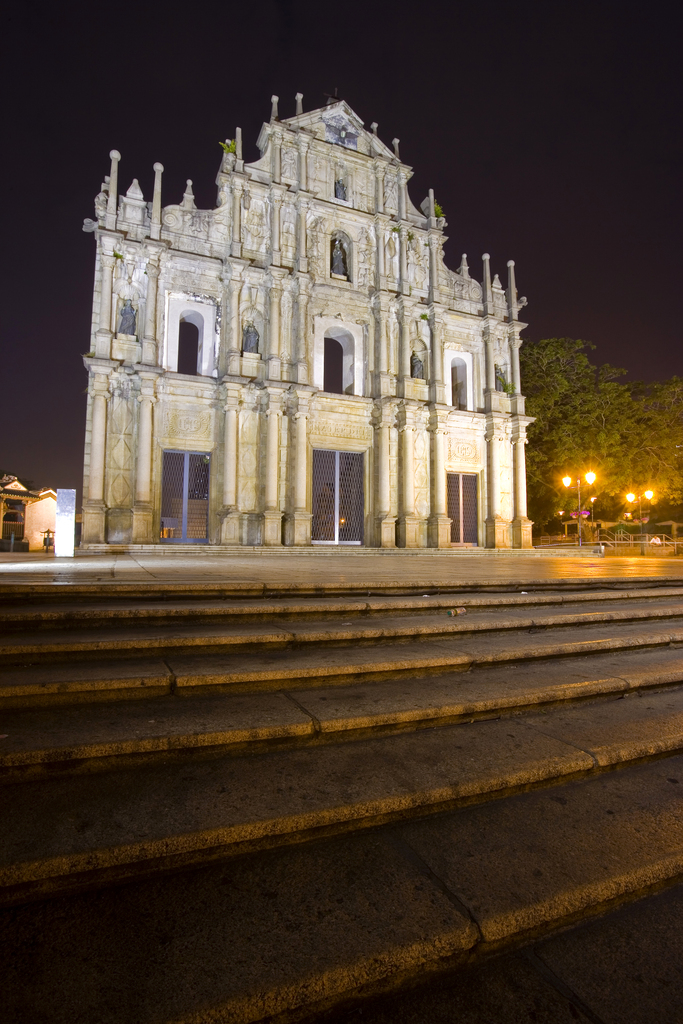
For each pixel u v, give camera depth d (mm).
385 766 3295
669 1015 2039
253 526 26266
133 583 6422
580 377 44938
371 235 30906
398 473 29844
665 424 45094
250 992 1903
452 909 2328
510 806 3172
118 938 2117
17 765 2943
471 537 32156
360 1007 2066
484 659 5020
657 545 41625
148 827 2566
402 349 30172
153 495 24812
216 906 2307
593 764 3547
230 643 4836
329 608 6086
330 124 30750
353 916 2275
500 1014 2043
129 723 3434
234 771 3168
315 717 3635
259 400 26719
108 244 24641
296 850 2701
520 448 32500
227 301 26656
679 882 2816
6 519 39312
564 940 2420
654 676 5008
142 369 23828
